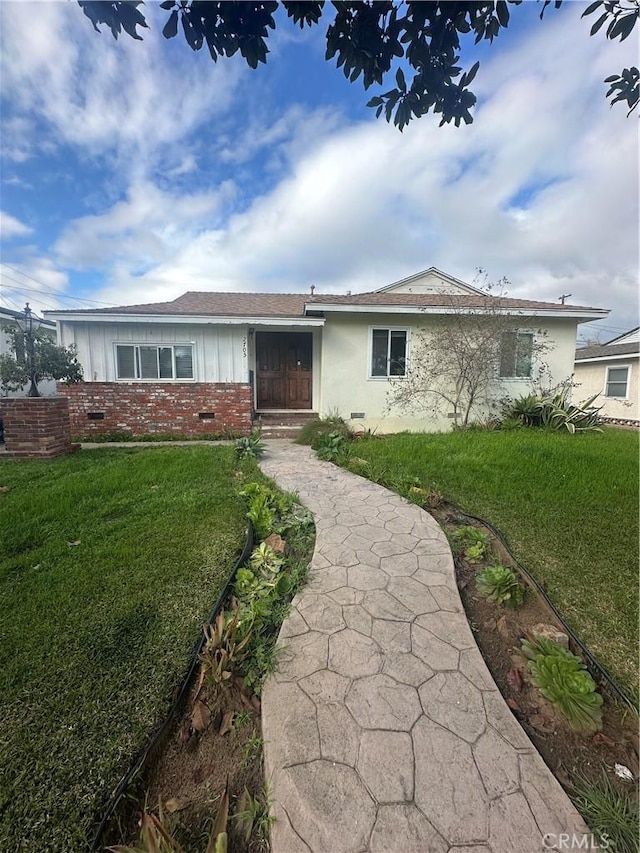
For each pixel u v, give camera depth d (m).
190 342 8.38
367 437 7.62
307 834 1.15
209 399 8.32
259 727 1.54
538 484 4.47
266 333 10.06
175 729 1.52
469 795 1.24
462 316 8.52
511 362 9.14
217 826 1.13
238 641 1.90
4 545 2.92
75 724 1.51
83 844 1.14
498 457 5.68
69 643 1.94
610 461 5.48
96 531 3.20
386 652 1.88
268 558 2.78
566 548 2.98
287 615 2.17
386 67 1.98
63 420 6.46
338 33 1.87
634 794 1.27
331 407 8.92
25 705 1.59
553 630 2.04
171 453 6.37
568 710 1.55
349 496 4.22
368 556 2.85
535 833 1.15
